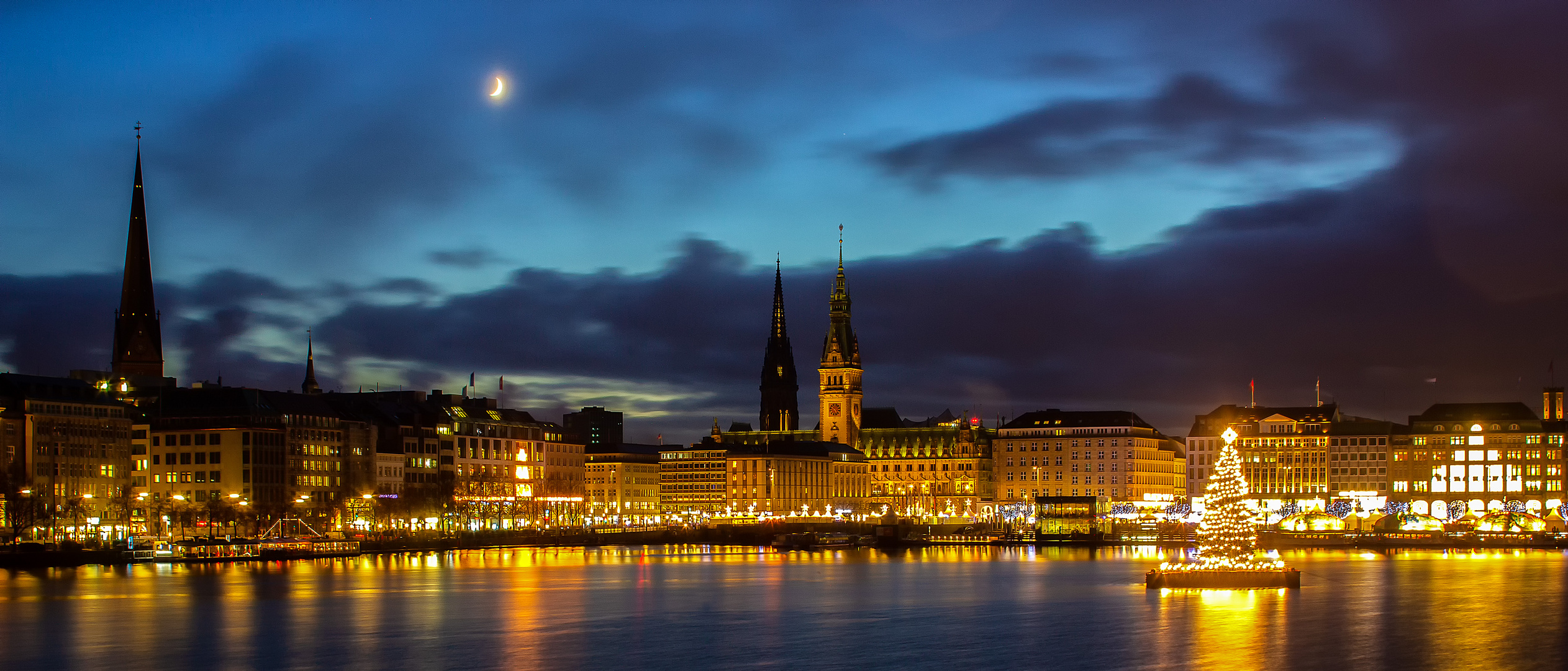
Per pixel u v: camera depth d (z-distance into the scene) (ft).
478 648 539.29
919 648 536.83
